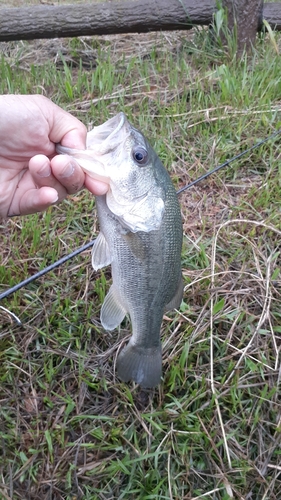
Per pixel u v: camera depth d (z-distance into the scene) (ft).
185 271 1.78
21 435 1.42
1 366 1.55
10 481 1.33
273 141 2.24
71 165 1.12
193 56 2.91
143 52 3.07
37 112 1.23
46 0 3.86
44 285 1.73
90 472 1.36
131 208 1.19
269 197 2.03
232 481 1.37
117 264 1.25
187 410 1.48
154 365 1.35
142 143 1.19
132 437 1.43
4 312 1.66
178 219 1.27
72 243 1.88
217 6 2.80
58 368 1.55
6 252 1.87
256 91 2.50
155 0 2.84
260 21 2.89
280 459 1.40
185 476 1.37
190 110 2.46
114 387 1.52
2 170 1.31
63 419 1.46
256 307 1.70
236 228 1.95
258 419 1.44
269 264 1.77
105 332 1.63
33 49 3.16
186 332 1.61
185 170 2.18
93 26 2.83
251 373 1.54
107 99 2.54
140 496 1.33
